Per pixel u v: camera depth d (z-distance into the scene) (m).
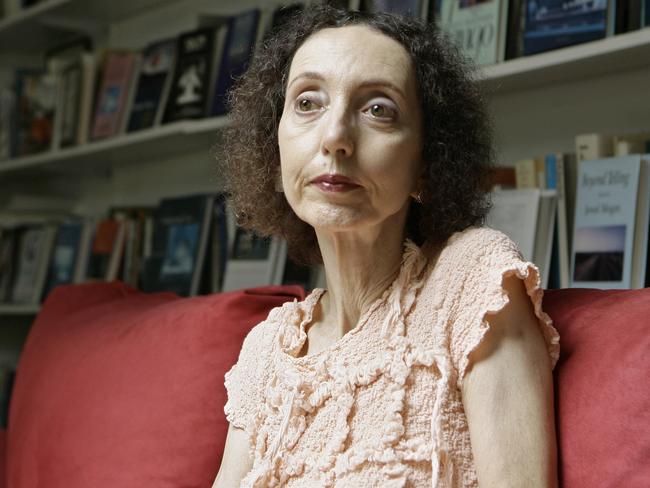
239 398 1.23
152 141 2.61
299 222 1.28
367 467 1.00
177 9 2.93
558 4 1.70
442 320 1.01
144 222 2.77
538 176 1.73
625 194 1.52
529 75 1.78
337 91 1.06
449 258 1.05
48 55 3.33
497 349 0.97
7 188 3.63
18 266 3.27
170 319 1.62
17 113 3.25
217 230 2.42
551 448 0.93
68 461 1.60
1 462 2.11
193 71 2.50
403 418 1.00
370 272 1.11
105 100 2.88
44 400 1.77
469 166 1.13
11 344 3.42
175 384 1.50
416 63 1.10
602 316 1.01
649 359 0.91
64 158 2.98
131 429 1.52
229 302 1.52
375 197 1.05
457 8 1.85
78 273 3.01
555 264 1.66
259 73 1.24
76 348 1.81
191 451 1.45
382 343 1.06
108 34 3.23
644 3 1.58
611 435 0.90
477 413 0.95
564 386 0.97
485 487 0.92
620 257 1.51
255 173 1.26
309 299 1.21
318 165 1.05
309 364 1.11
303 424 1.07
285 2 2.32
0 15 3.41
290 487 1.06
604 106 1.84
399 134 1.06
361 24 1.12
